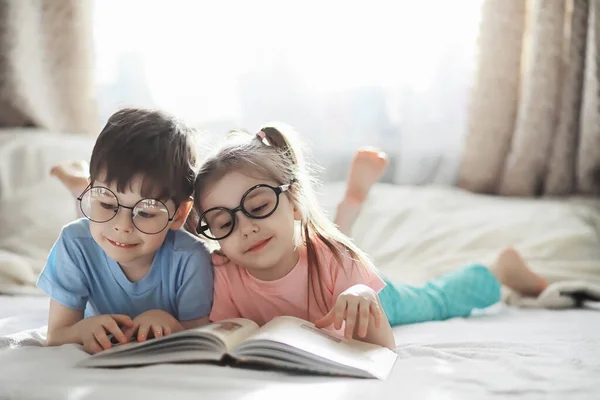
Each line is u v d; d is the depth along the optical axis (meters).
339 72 2.27
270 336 0.88
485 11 2.15
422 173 2.29
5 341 1.02
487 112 2.19
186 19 2.27
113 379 0.81
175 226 1.07
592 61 2.03
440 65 2.23
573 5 2.05
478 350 1.00
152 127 1.01
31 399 0.75
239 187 1.04
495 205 2.07
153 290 1.11
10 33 2.21
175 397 0.74
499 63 2.15
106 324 0.99
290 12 2.25
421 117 2.25
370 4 2.24
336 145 2.31
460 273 1.46
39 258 1.77
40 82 2.26
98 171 0.98
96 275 1.10
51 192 1.96
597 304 1.50
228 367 0.87
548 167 2.19
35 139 2.08
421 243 1.90
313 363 0.84
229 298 1.15
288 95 2.28
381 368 0.87
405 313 1.31
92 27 2.25
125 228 0.98
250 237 1.04
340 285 1.15
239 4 2.26
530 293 1.65
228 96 2.29
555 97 2.11
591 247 1.84
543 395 0.77
